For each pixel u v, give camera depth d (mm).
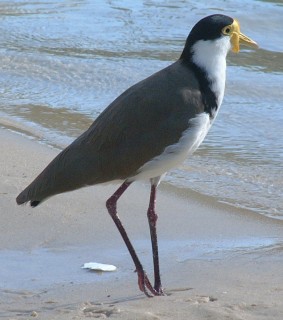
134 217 13734
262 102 20375
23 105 20156
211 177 15812
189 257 12266
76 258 12203
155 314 9938
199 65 11367
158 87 11195
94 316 9969
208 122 11398
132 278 11539
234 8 28250
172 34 26172
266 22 27109
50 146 17125
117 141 11125
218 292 10758
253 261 12000
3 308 10445
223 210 14195
